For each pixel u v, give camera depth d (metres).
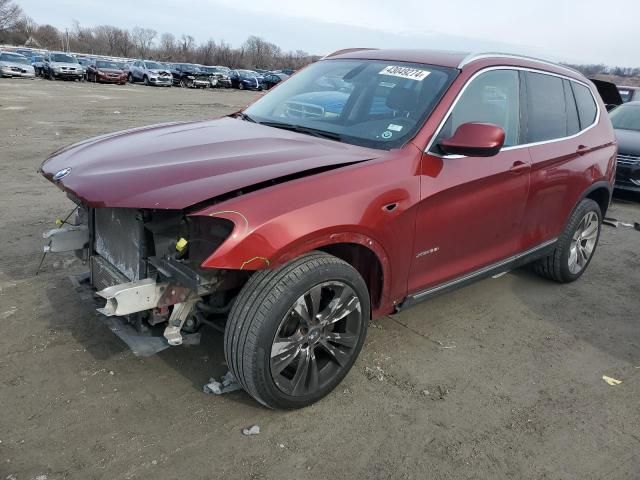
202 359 3.38
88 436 2.69
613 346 3.99
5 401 2.90
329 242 2.76
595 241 5.19
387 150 3.21
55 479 2.42
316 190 2.73
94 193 2.69
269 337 2.65
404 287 3.31
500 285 4.95
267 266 2.56
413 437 2.86
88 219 3.39
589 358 3.79
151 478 2.47
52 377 3.13
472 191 3.46
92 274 3.43
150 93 31.19
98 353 3.38
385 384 3.29
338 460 2.66
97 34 126.44
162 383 3.13
